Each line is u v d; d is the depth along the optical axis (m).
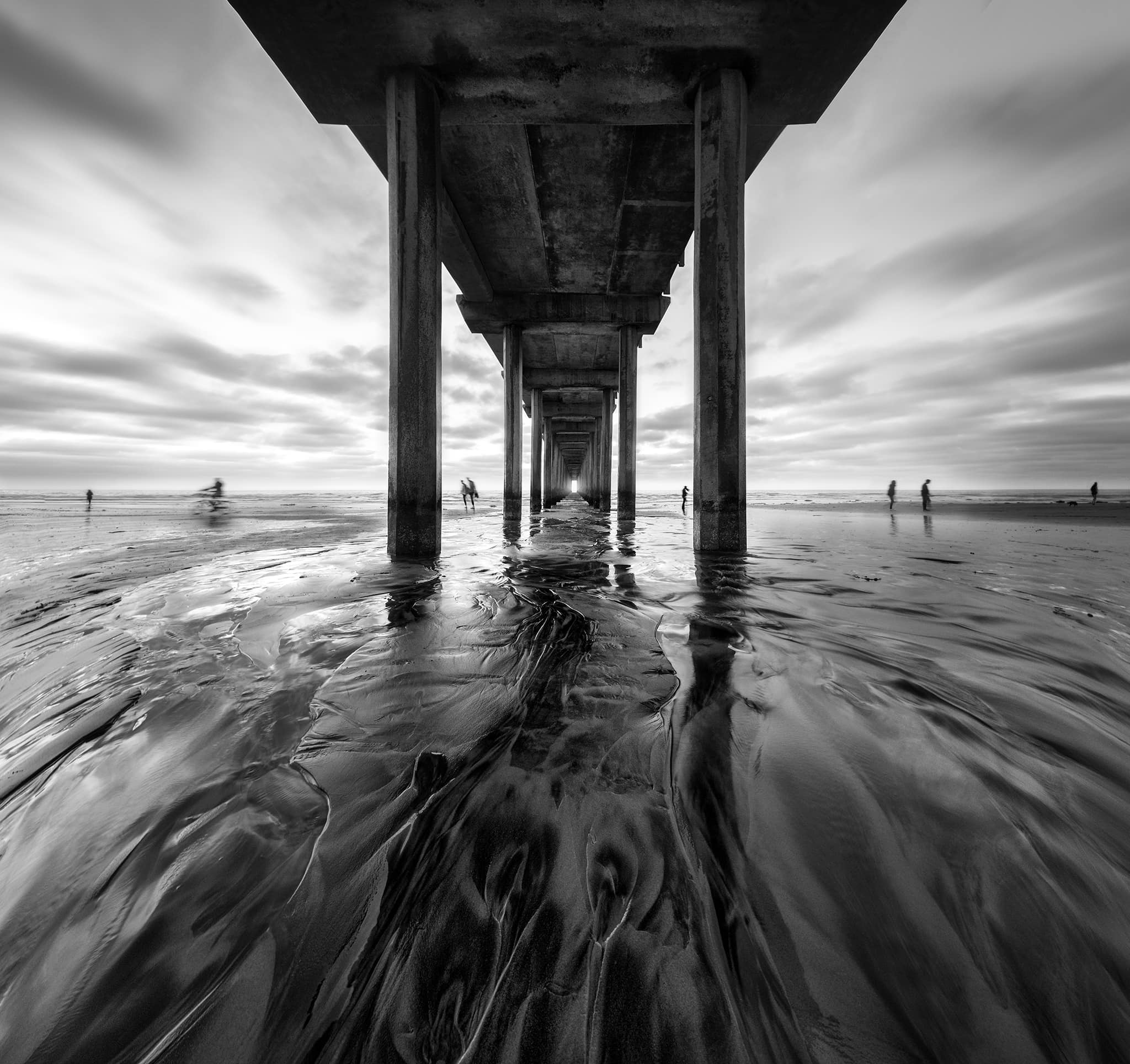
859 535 10.38
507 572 5.36
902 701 2.06
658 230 12.39
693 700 2.07
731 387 6.87
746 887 1.12
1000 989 0.93
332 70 6.70
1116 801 1.44
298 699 2.09
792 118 7.47
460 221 11.80
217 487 21.39
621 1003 0.90
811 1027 0.87
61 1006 0.93
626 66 6.62
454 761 1.62
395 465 6.82
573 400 31.88
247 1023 0.88
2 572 5.29
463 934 1.02
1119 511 22.91
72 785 1.55
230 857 1.23
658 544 8.41
